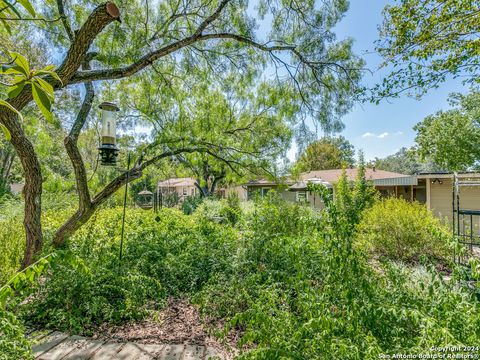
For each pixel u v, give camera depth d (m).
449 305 1.38
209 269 3.47
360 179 3.70
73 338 2.28
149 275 3.43
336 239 1.80
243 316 1.64
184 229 4.91
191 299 2.82
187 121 4.48
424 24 3.73
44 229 4.34
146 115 4.43
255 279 2.67
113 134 3.76
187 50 4.05
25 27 3.19
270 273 2.55
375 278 1.91
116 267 3.21
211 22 3.58
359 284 1.66
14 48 2.10
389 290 1.81
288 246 2.68
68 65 2.20
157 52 3.11
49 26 3.33
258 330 1.59
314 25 3.66
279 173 4.50
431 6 3.62
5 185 13.53
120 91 4.50
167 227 4.98
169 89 4.38
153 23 3.66
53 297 2.56
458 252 1.61
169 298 3.11
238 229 4.69
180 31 3.93
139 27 3.49
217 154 4.60
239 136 4.55
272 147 4.40
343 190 3.05
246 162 4.50
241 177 4.82
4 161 14.30
